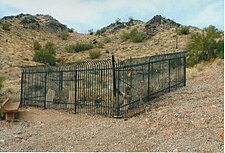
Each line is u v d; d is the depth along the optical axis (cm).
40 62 4684
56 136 945
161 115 1002
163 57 1675
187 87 1675
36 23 8956
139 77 1412
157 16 7669
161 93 1538
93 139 870
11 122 1188
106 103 1356
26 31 8144
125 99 1273
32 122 1198
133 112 1210
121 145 774
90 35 8538
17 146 850
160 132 829
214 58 2556
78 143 842
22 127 1112
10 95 1708
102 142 824
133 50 5556
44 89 1650
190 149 665
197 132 775
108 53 5541
